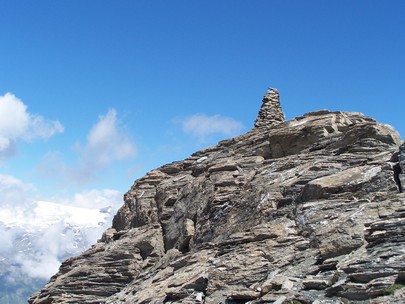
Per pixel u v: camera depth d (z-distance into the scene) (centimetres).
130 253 5650
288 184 4891
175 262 4862
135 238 5969
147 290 4725
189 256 4791
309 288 3444
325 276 3506
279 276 3775
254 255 4144
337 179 4478
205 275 4244
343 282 3259
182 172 6738
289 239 4184
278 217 4659
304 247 4062
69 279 5681
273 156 5903
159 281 4781
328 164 4934
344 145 5212
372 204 4025
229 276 4075
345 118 5850
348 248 3703
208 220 5381
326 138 5472
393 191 4181
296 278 3641
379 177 4300
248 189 5272
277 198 4838
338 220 4053
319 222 4150
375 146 4969
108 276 5550
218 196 5444
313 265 3784
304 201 4569
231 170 5850
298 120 6091
